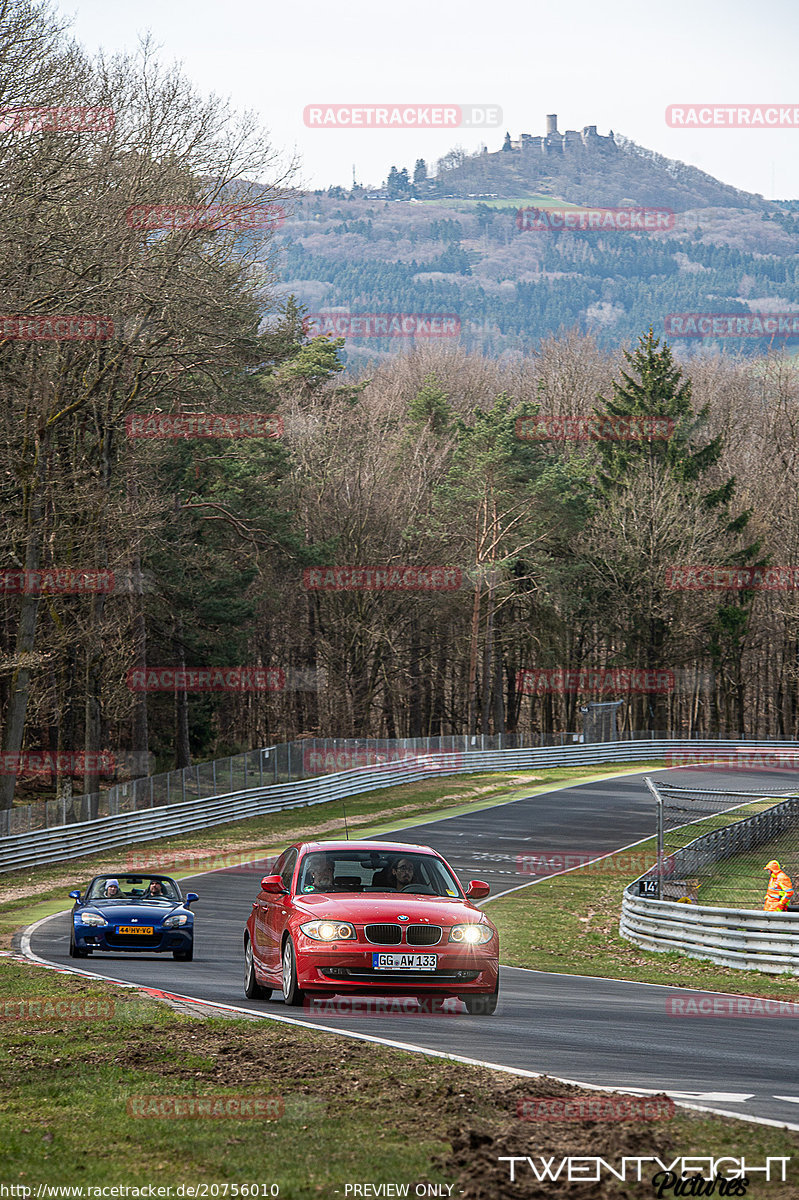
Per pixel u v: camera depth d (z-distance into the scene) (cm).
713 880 5562
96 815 7475
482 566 13162
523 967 3853
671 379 15925
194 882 6147
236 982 2873
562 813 9100
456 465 13862
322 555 11169
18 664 6912
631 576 14688
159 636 10938
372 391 18738
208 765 8606
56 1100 1446
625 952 4441
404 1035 1916
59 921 4750
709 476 16975
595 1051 1839
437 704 16925
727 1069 1727
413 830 8300
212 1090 1486
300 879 2409
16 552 7750
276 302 8100
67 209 6312
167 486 10000
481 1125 1312
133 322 7156
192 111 7106
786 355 18388
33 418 7225
